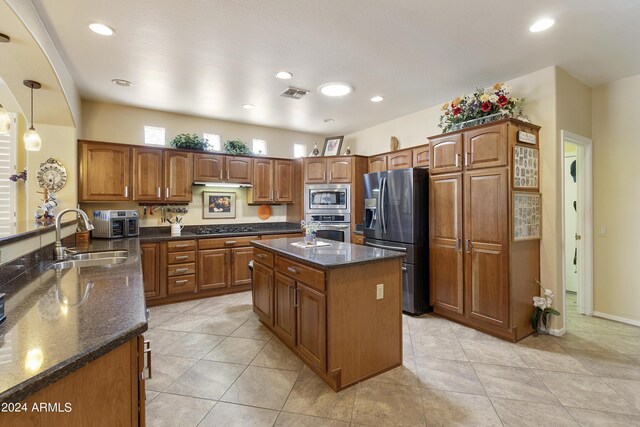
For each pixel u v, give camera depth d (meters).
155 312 3.58
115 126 4.00
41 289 1.48
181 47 2.57
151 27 2.28
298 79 3.25
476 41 2.51
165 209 4.39
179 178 4.18
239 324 3.21
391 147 4.55
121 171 3.79
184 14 2.12
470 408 1.89
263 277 3.04
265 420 1.79
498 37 2.45
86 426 0.90
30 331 0.98
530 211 2.93
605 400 1.96
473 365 2.40
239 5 2.04
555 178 2.94
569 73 3.10
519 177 2.82
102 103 3.92
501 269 2.81
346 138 5.75
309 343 2.27
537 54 2.72
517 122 2.81
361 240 4.66
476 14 2.15
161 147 4.07
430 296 3.49
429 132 4.21
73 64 2.85
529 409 1.87
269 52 2.67
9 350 0.85
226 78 3.20
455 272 3.21
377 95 3.72
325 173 4.98
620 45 2.57
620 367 2.36
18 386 0.69
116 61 2.80
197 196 4.65
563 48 2.62
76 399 0.88
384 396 2.01
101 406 0.94
